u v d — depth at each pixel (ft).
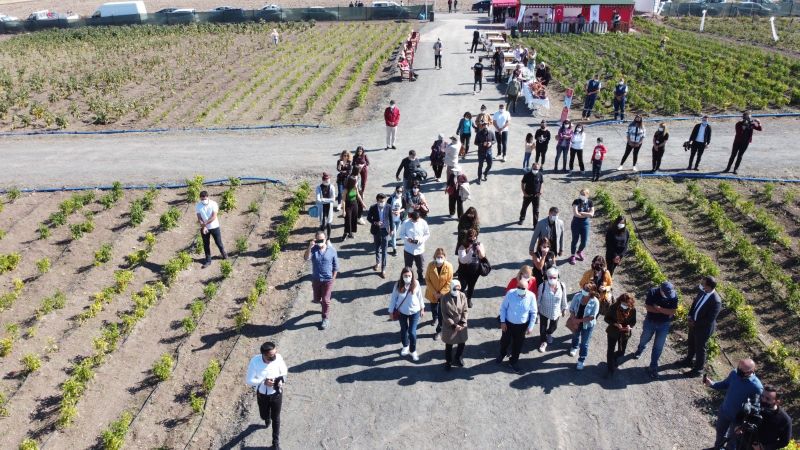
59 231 59.98
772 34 142.92
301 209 62.44
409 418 35.42
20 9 255.09
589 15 152.56
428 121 87.92
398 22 183.32
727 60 116.78
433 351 40.86
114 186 66.18
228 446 34.63
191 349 43.34
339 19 189.88
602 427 34.47
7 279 52.47
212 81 117.29
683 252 51.44
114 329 44.11
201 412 37.42
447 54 133.80
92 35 171.53
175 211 60.85
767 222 55.06
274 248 53.57
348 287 48.65
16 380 41.19
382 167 71.41
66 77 123.13
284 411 36.40
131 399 39.37
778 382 37.52
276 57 137.49
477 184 66.03
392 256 53.16
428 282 40.52
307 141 81.61
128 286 51.06
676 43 136.05
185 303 48.85
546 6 151.23
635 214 58.95
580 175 67.82
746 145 63.98
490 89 103.91
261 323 45.37
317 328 43.91
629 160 71.72
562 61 119.03
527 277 35.81
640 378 38.06
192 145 81.46
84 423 37.68
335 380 38.60
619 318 35.60
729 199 60.49
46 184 69.62
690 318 36.78
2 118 95.61
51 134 87.97
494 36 141.08
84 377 40.45
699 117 85.46
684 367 38.83
